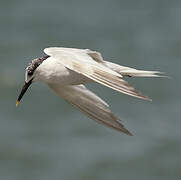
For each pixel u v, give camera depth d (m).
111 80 6.69
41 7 29.91
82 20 28.16
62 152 16.42
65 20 28.08
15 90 20.22
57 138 17.09
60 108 18.89
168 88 20.08
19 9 29.56
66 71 7.97
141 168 15.66
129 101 18.91
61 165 15.90
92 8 30.02
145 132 17.06
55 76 8.04
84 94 8.79
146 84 20.33
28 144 16.92
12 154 16.53
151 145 16.50
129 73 8.08
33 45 24.55
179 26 27.34
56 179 15.36
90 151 16.36
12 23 27.56
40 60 8.23
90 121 17.86
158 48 24.30
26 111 18.80
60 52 7.24
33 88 20.14
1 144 16.92
